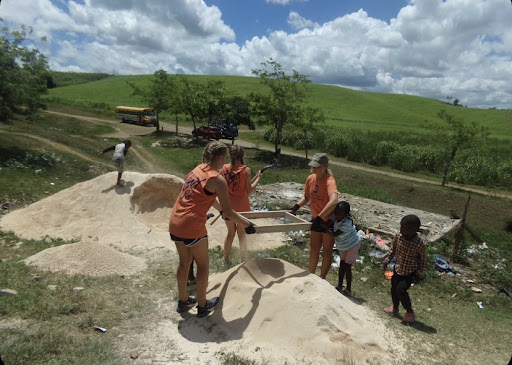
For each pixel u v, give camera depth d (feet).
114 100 222.48
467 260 28.04
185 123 157.28
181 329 12.97
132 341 11.96
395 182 69.41
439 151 86.69
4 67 50.70
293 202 40.78
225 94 121.08
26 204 32.50
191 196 12.67
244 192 19.02
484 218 56.39
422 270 15.52
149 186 27.66
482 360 12.96
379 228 32.55
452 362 12.53
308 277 14.57
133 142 103.04
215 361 11.15
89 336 11.84
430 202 62.64
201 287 13.28
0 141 53.21
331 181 16.56
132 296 15.21
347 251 17.28
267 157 96.12
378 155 93.91
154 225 26.53
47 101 171.22
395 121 200.13
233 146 18.86
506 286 23.53
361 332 12.82
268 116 93.91
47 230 24.68
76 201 27.17
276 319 12.64
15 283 15.06
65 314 13.07
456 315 17.81
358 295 18.67
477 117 207.72
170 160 80.89
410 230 15.08
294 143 115.44
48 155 53.78
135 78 293.43
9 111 53.52
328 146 106.73
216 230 26.84
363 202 45.24
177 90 122.21
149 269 18.75
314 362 11.08
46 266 17.22
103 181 28.19
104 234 23.93
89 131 116.26
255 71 92.22
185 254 13.26
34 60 53.78
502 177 75.56
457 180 77.36
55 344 10.84
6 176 39.32
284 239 28.02
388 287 20.49
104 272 17.48
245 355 11.37
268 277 14.90
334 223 17.15
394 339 13.51
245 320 12.98
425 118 208.03
